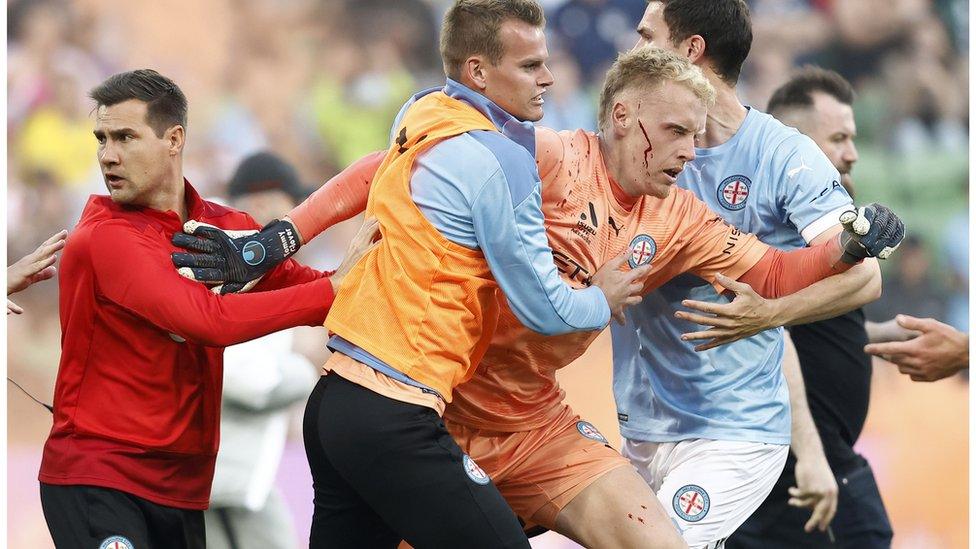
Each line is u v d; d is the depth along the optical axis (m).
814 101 18.69
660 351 14.84
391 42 39.44
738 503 14.66
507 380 13.30
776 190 14.27
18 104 36.53
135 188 12.16
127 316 12.14
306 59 39.06
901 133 38.09
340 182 13.15
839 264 13.03
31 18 37.59
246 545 17.88
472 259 11.76
